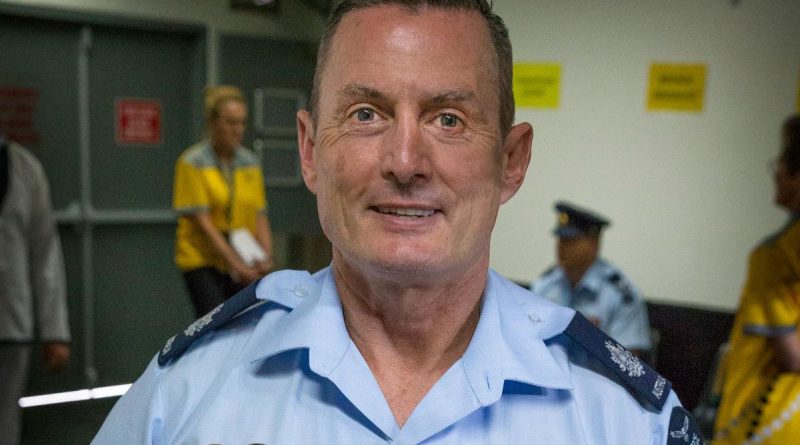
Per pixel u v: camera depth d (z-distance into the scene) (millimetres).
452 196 664
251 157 2836
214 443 705
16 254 2125
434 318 727
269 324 796
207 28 3773
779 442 1698
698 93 2418
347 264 730
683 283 2531
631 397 731
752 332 1739
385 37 664
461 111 673
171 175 3873
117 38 3621
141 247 3814
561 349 775
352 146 668
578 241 2359
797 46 2264
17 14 3312
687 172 2473
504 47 732
